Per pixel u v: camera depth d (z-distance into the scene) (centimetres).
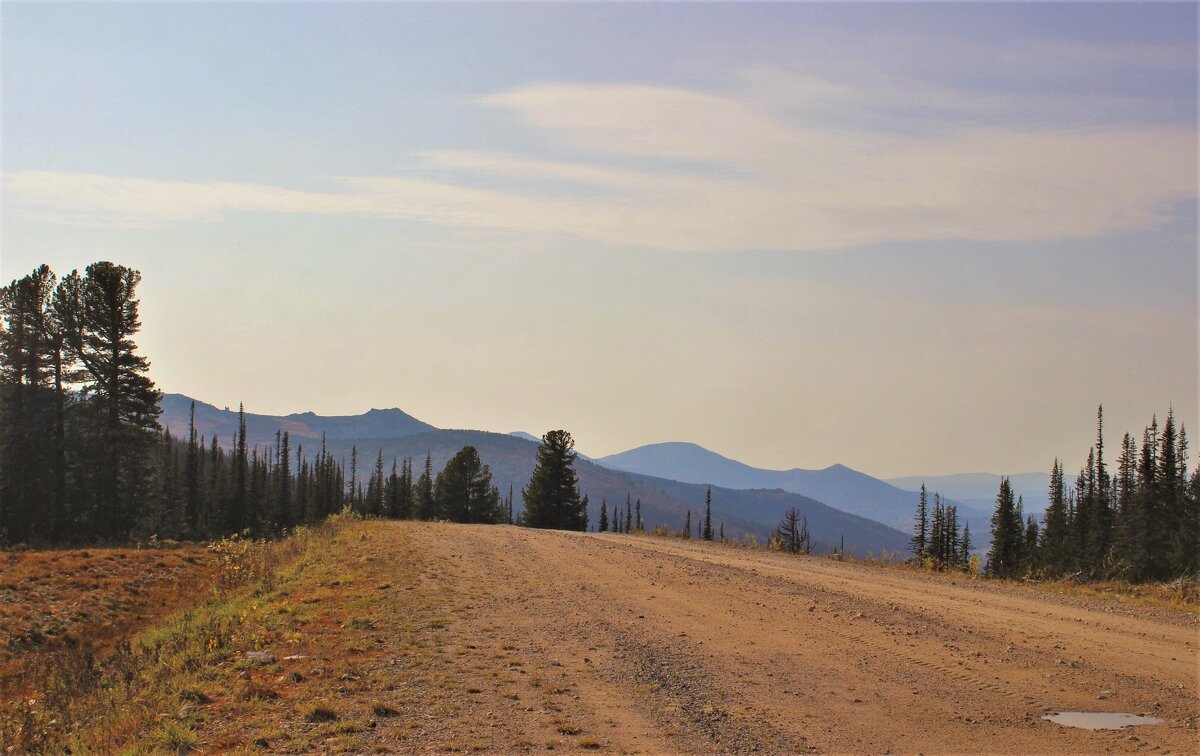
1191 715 927
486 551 2548
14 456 5325
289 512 8962
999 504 6188
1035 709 952
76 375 5612
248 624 1388
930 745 840
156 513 6359
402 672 1097
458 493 9219
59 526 5372
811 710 951
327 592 1716
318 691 1010
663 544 3053
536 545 2794
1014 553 5762
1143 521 4403
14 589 2433
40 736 1027
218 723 899
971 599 1708
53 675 1483
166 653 1371
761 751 821
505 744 833
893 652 1225
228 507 7575
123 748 855
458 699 980
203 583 2548
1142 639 1306
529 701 977
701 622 1448
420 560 2252
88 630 2133
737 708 958
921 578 2123
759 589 1822
